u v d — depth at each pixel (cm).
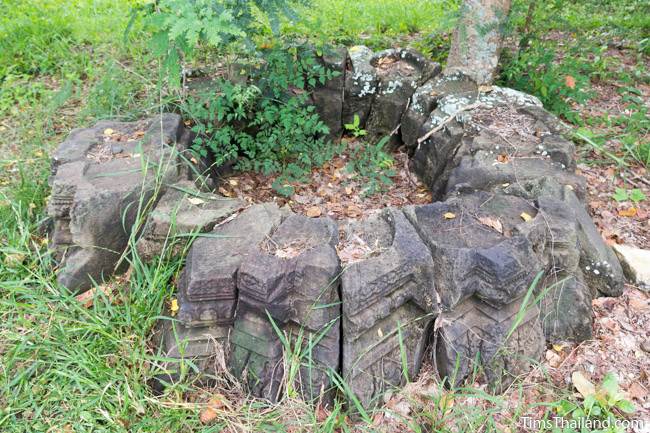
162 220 271
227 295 237
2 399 233
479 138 359
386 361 242
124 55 528
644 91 505
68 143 326
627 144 416
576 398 242
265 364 235
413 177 420
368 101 449
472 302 255
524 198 303
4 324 262
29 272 290
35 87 487
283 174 406
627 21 634
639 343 267
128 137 339
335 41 563
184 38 304
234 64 416
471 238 254
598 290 291
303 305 234
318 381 237
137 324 257
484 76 446
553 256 269
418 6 661
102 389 233
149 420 225
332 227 258
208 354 242
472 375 247
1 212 330
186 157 340
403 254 238
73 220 273
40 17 595
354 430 233
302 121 393
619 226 343
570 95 439
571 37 598
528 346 255
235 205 287
